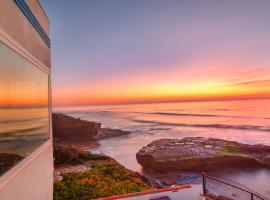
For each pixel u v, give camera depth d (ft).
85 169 51.34
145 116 581.94
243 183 82.23
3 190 8.05
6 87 8.38
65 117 200.54
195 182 82.07
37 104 13.19
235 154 105.60
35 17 13.35
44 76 15.35
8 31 8.79
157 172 96.17
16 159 9.44
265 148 115.55
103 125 372.38
